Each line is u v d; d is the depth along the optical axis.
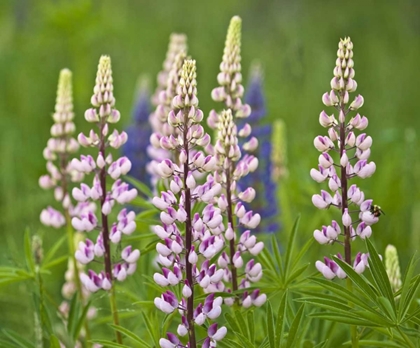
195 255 1.72
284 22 5.09
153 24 5.19
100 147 1.87
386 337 1.89
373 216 1.75
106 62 1.86
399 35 4.70
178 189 1.74
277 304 2.15
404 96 3.94
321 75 3.79
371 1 4.93
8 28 4.61
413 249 2.37
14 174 2.99
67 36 3.87
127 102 4.07
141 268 2.07
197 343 1.75
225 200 1.81
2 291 2.31
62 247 2.54
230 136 1.80
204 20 5.37
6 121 3.60
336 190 1.76
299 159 2.84
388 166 2.59
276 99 3.79
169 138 1.75
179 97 1.73
